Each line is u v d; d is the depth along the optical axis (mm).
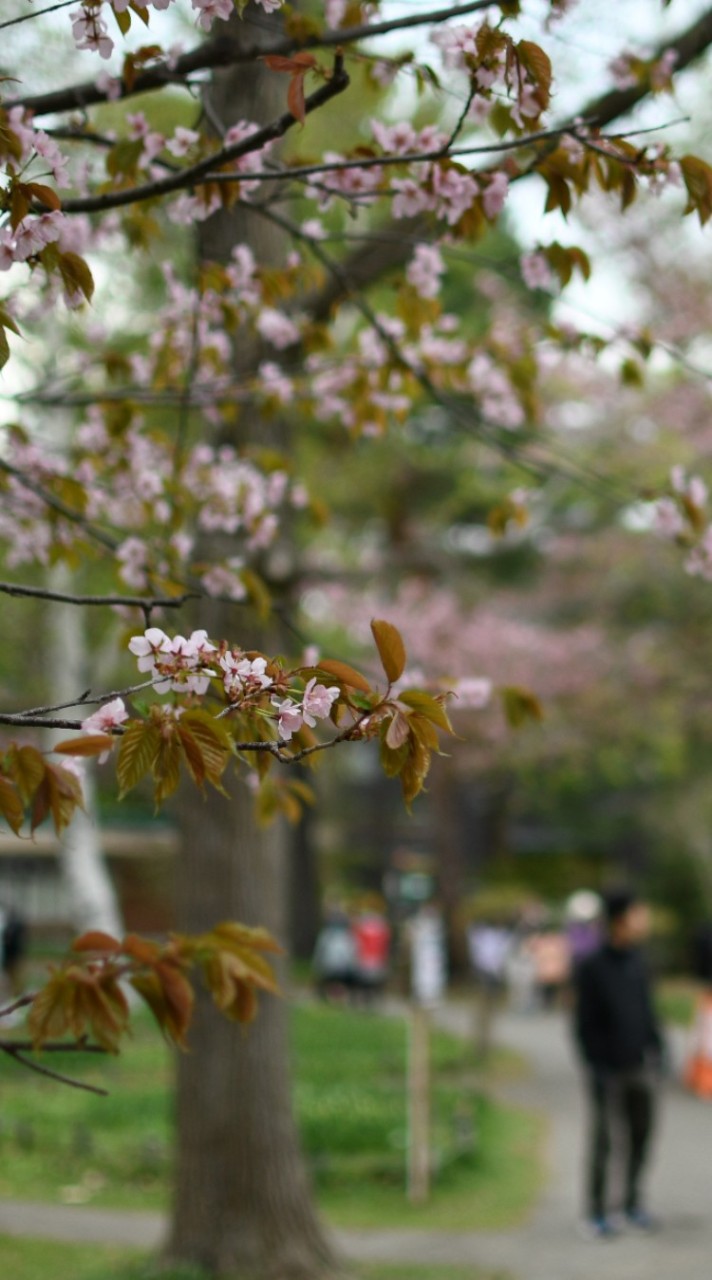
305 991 30406
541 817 45406
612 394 18297
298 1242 7953
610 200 3703
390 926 37562
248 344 6715
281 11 4090
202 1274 7570
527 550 29297
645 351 5234
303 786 4824
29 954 32031
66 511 4750
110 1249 8695
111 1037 2830
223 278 4801
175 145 3949
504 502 5965
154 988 2930
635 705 22531
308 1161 10961
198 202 3971
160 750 2484
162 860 35250
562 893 42969
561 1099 16453
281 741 2490
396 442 25078
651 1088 9570
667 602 21406
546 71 3102
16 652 22172
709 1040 16016
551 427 19094
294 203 7227
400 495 27922
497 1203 10453
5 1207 10039
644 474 18625
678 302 15641
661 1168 11891
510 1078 18250
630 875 42969
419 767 2467
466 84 3631
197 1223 7957
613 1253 8906
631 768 31531
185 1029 2918
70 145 4691
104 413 5277
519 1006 29484
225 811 7941
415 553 27297
